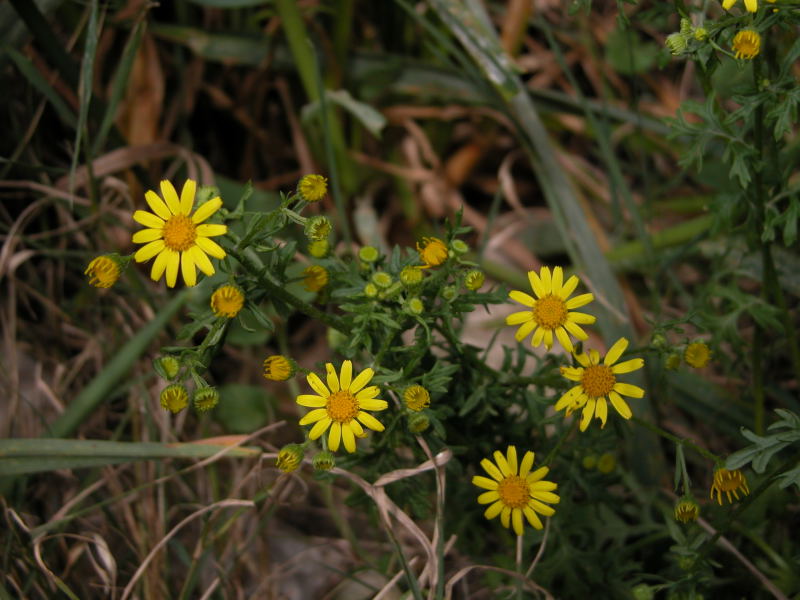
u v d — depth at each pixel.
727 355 0.44
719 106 0.37
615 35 0.52
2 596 0.37
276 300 0.34
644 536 0.41
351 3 0.48
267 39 0.49
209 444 0.39
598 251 0.46
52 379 0.46
